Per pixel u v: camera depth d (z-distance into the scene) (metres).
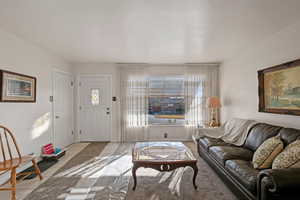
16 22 2.61
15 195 2.39
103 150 4.51
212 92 5.44
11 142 3.01
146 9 2.25
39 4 2.12
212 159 3.14
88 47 3.84
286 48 2.87
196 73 5.43
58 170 3.24
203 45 3.71
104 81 5.43
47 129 4.08
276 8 2.25
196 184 2.70
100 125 5.45
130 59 4.94
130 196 2.38
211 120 5.36
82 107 5.44
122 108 5.41
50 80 4.23
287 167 1.86
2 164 2.43
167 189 2.56
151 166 2.51
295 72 2.68
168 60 5.05
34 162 2.83
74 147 4.81
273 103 3.14
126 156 4.02
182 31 2.97
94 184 2.70
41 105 3.87
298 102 2.63
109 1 2.06
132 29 2.88
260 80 3.46
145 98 5.42
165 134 5.49
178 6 2.18
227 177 2.50
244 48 3.96
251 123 3.40
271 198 1.68
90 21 2.59
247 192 1.99
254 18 2.52
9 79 2.97
